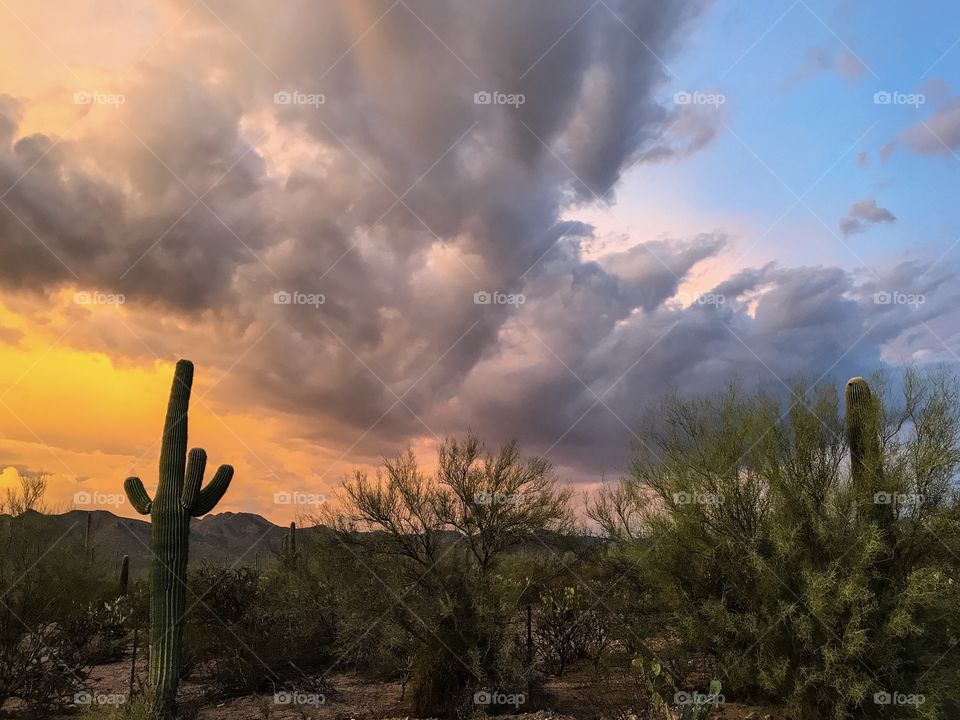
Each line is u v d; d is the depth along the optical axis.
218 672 12.14
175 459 11.27
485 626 10.27
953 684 8.54
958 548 8.59
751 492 10.01
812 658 8.94
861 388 9.76
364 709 10.57
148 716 9.73
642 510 11.34
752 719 8.82
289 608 13.42
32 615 11.66
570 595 12.31
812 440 9.66
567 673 11.86
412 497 11.66
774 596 9.34
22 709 11.27
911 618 8.34
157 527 10.84
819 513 9.39
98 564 18.83
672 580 10.61
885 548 8.70
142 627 16.53
